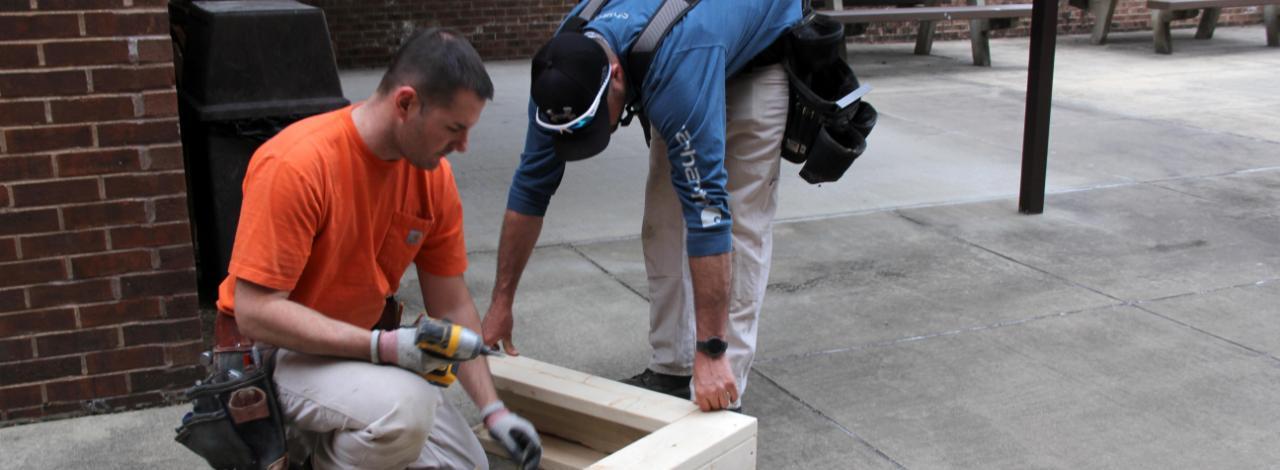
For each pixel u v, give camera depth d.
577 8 2.68
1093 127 7.76
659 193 3.06
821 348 3.80
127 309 3.12
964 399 3.39
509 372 2.94
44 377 3.08
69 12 2.87
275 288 2.07
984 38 10.98
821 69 2.92
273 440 2.19
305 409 2.20
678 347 3.17
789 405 3.35
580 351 3.76
